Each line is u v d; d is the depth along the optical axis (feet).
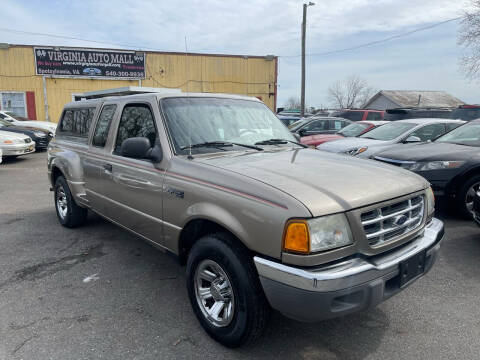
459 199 17.40
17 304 10.41
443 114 44.32
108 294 11.01
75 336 8.96
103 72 68.23
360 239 7.34
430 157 17.40
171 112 10.73
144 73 69.87
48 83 66.44
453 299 10.72
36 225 17.61
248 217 7.55
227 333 8.36
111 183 12.21
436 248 8.93
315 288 6.72
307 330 9.31
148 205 10.46
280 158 9.95
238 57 73.00
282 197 7.21
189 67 71.20
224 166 8.92
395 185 8.35
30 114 66.33
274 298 7.20
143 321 9.62
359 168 9.19
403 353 8.42
